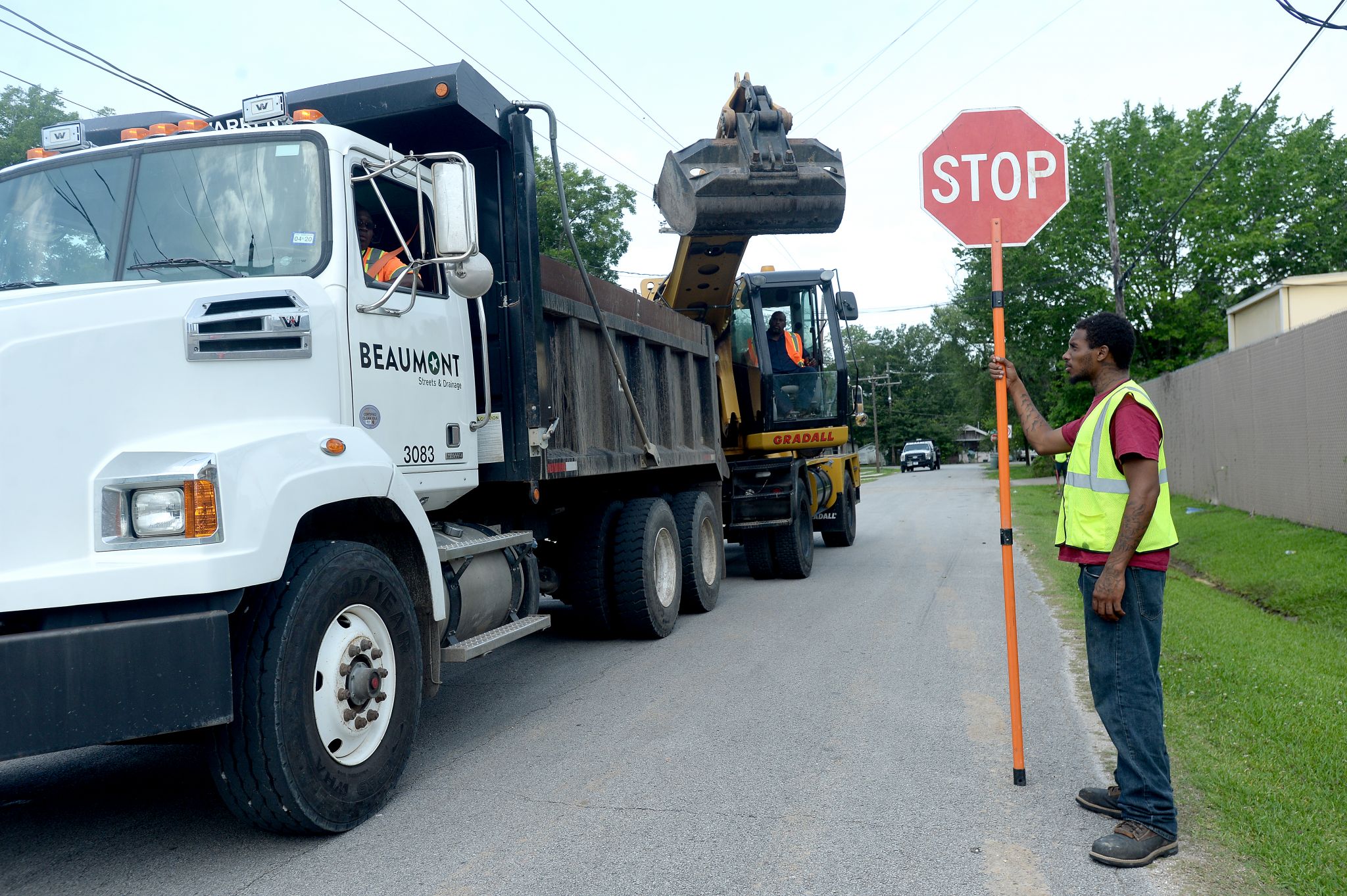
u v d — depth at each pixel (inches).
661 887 138.9
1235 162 1465.3
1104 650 150.2
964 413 2450.8
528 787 184.2
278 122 192.7
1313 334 494.3
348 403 182.2
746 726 220.5
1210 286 1353.3
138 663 135.4
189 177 185.8
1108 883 137.2
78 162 189.8
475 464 228.7
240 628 153.3
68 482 139.1
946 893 135.7
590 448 292.7
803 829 159.6
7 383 135.8
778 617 365.7
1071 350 162.1
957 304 1651.1
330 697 161.3
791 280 498.9
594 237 1234.0
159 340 151.8
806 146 409.7
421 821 168.1
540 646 327.3
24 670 128.3
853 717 225.6
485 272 193.9
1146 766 145.1
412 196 212.5
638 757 200.2
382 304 191.3
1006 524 180.1
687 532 370.3
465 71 224.4
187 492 141.7
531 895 137.5
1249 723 202.1
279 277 173.0
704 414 416.2
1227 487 678.5
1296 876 133.5
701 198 396.2
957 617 349.7
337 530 186.4
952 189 189.2
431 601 193.9
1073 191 1412.4
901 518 838.5
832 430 497.4
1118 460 150.2
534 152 246.2
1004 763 190.5
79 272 179.2
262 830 160.2
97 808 180.2
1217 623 313.6
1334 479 466.6
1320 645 283.4
